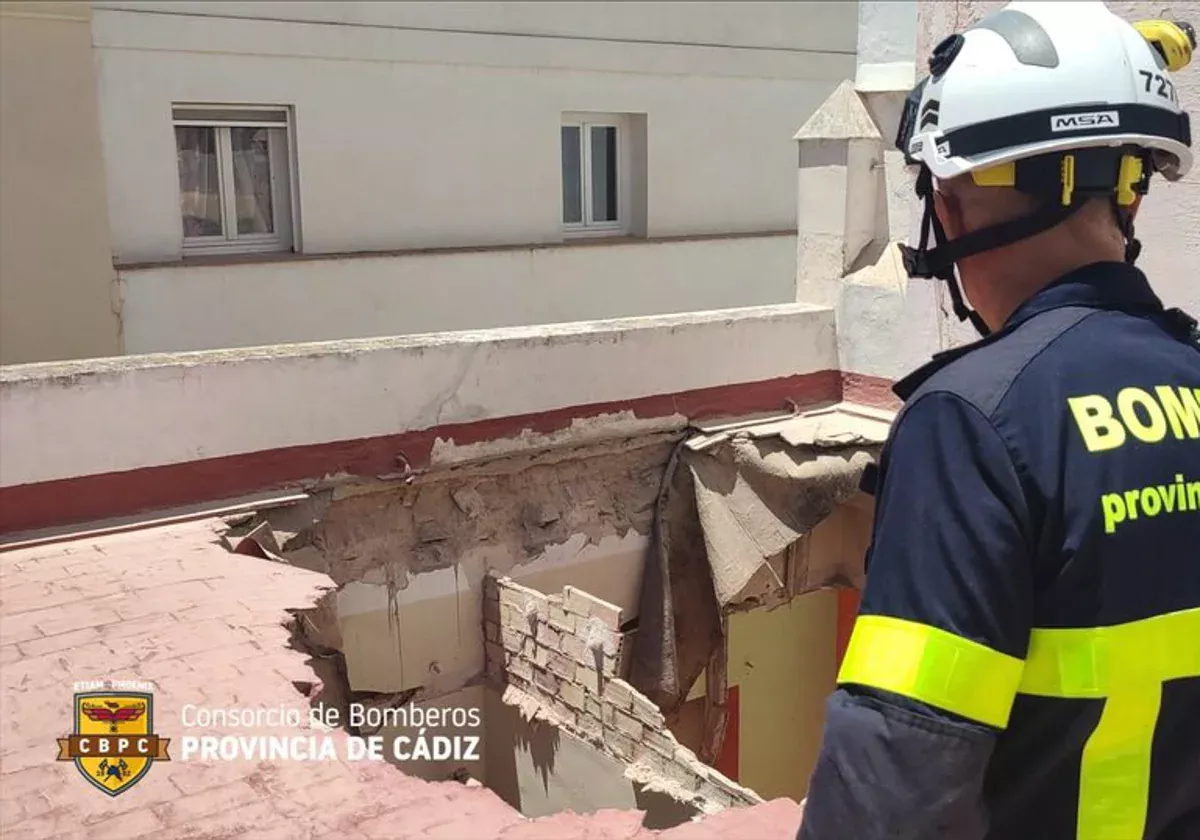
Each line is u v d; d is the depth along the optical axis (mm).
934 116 1572
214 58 8953
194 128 9188
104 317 8539
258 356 5781
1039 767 1358
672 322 7195
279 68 9281
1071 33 1510
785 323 7625
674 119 11859
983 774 1304
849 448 7148
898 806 1286
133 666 4074
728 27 12062
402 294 10062
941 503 1335
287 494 5914
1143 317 1461
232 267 9078
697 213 12250
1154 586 1328
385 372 6148
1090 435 1331
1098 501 1308
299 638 4613
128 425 5453
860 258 7820
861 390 7766
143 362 5590
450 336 6551
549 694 6160
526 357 6621
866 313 7613
